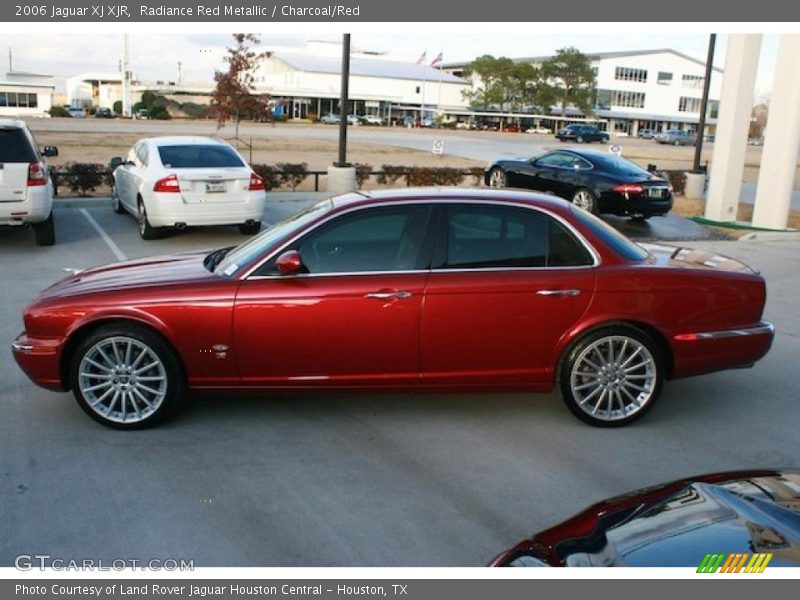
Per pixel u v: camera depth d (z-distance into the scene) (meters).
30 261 10.24
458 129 86.81
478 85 105.25
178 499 4.24
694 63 109.56
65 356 5.14
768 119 15.38
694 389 6.18
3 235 12.16
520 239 5.19
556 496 4.34
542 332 5.14
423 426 5.31
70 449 4.86
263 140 40.97
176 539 3.85
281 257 4.99
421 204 5.18
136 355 5.13
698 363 5.30
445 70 137.25
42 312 5.08
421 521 4.05
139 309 5.01
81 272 5.82
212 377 5.15
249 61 26.17
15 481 4.41
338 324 5.04
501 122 92.12
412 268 5.10
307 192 17.86
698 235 14.87
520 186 17.02
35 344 5.11
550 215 5.23
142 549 3.77
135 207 12.25
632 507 3.06
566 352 5.20
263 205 11.85
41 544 3.79
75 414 5.43
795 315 8.62
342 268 5.10
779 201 15.36
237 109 26.31
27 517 4.03
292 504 4.21
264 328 5.03
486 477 4.56
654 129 110.19
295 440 5.05
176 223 11.30
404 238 5.14
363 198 5.32
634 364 5.29
